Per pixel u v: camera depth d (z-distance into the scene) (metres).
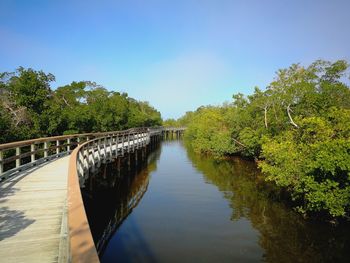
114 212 13.36
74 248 2.06
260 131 23.27
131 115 47.03
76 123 24.11
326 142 10.41
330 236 10.51
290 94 19.86
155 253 9.36
